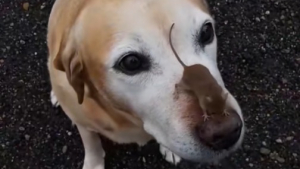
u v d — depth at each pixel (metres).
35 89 0.83
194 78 0.48
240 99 0.82
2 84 0.84
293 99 0.82
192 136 0.49
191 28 0.50
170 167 0.77
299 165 0.76
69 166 0.78
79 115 0.64
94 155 0.74
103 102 0.58
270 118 0.80
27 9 0.90
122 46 0.50
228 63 0.85
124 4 0.50
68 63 0.56
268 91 0.82
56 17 0.60
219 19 0.89
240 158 0.77
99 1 0.52
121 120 0.61
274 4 0.90
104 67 0.52
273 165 0.76
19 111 0.82
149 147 0.78
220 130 0.48
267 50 0.86
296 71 0.84
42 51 0.87
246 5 0.90
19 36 0.88
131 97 0.53
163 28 0.49
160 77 0.50
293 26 0.88
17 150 0.79
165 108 0.50
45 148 0.79
